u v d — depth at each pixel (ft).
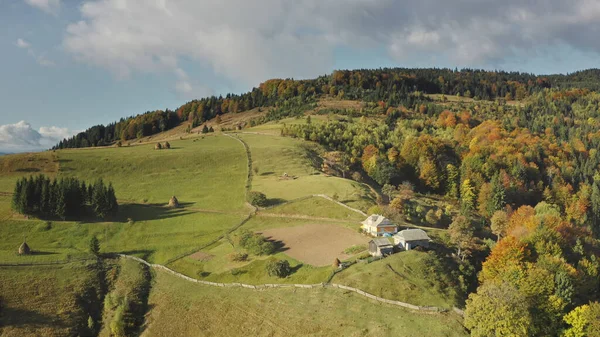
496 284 266.57
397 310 262.26
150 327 285.02
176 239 401.08
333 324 256.11
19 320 273.75
